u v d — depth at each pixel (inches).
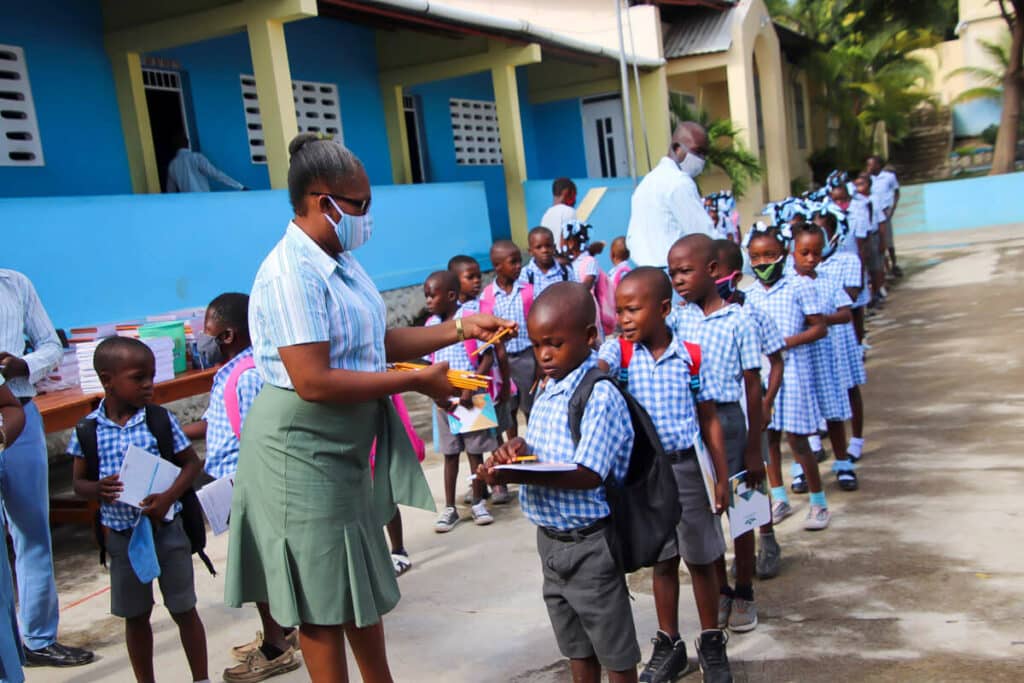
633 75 665.0
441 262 464.1
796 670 134.0
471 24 447.2
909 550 171.6
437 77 537.6
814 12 1190.3
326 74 510.9
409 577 185.2
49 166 360.2
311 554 106.4
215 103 436.8
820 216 270.5
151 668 142.1
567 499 110.6
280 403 105.3
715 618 131.6
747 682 131.6
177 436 145.9
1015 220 858.1
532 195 536.1
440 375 107.7
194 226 327.0
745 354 143.5
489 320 122.5
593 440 107.7
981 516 183.0
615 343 137.9
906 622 144.3
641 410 112.2
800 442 186.5
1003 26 1156.5
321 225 105.3
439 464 269.3
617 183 609.9
